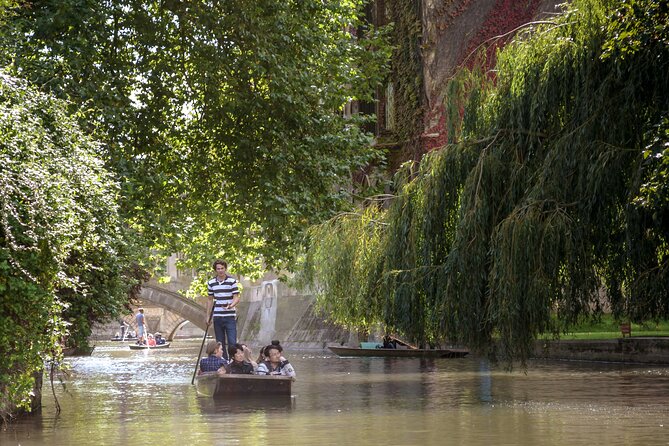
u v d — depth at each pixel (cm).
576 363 4272
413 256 2575
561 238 2175
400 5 6122
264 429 1784
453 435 1658
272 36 4178
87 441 1630
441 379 3303
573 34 2339
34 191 1556
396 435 1669
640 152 2102
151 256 4644
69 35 3694
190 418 2002
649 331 5350
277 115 4256
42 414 2106
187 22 4134
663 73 2153
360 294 2786
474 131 2538
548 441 1566
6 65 1931
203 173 4428
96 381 3419
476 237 2344
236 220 4481
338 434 1692
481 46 2662
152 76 4103
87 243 1891
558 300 2195
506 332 2205
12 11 2772
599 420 1892
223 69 4172
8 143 1563
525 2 5334
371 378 3416
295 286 3678
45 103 1827
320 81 4362
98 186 1931
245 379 2552
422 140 5881
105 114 3688
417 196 2600
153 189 4088
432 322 2444
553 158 2233
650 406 2195
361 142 4456
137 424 1892
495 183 2386
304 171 4291
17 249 1518
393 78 6209
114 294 2862
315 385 3044
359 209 3216
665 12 1997
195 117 4378
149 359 5866
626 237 2083
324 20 4525
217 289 2817
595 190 2139
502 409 2142
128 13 4072
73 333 2514
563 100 2322
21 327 1588
